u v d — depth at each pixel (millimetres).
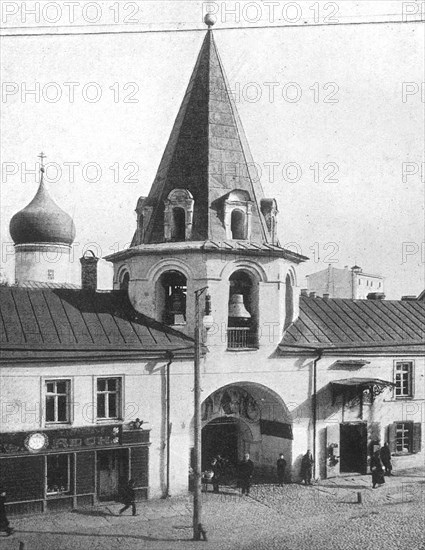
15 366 23938
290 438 29031
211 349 27391
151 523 23172
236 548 20484
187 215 27906
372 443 30562
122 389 25828
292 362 29094
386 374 31406
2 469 23484
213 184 28438
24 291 27250
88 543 20984
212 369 27406
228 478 29938
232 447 31469
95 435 25016
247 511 24719
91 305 27734
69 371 24828
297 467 29078
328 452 29703
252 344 28625
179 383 26906
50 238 47281
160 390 26547
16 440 23656
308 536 21625
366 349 30578
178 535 21828
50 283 41625
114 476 25891
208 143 28969
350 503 25844
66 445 24516
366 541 21000
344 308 33906
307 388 29391
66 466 24953
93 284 30406
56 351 24484
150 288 28047
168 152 30016
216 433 31219
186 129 29453
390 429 31250
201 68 30250
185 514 24250
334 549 20250
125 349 25656
